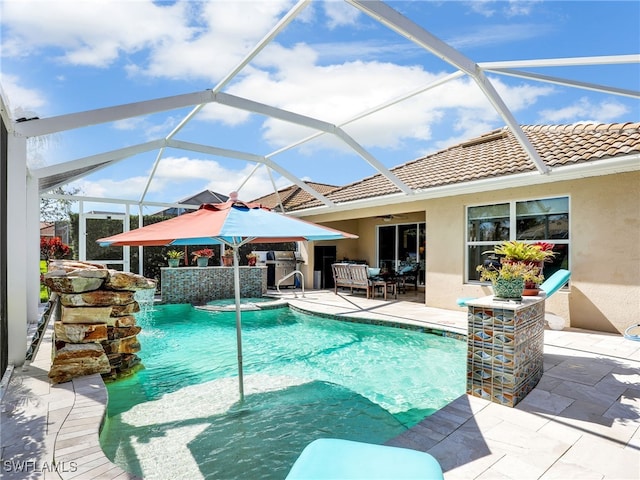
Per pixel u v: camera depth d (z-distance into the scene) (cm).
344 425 450
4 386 486
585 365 582
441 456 339
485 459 334
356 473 210
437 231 1110
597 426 394
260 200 2261
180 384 597
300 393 554
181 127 938
